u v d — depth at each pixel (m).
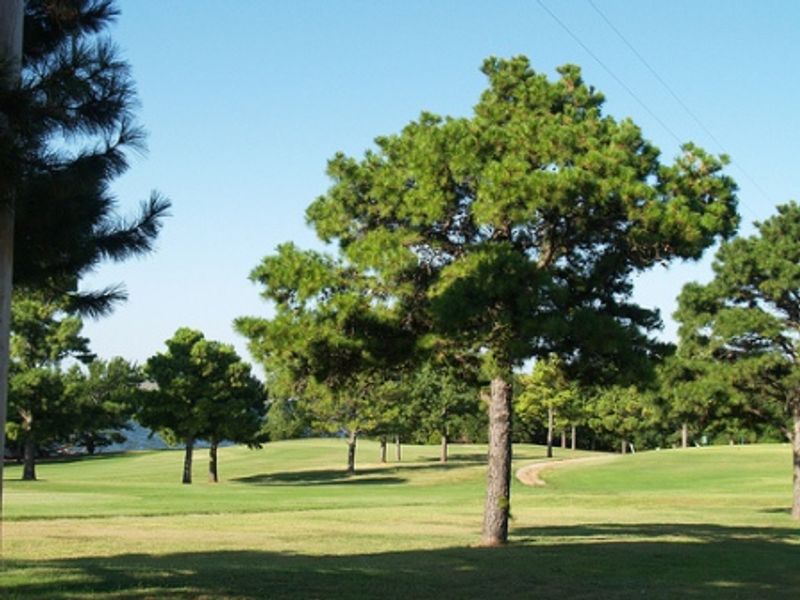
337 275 20.41
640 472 66.88
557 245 20.86
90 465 86.69
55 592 11.84
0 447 8.66
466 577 14.84
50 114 8.97
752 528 28.48
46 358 64.44
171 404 63.97
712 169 20.73
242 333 20.20
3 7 8.77
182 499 39.25
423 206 19.48
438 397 82.00
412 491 53.03
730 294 33.88
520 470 70.94
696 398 33.09
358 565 16.27
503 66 22.91
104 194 10.43
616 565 17.17
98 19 10.52
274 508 34.56
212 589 12.44
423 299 20.20
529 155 19.59
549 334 18.20
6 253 8.88
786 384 32.91
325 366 20.52
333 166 21.80
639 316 21.92
